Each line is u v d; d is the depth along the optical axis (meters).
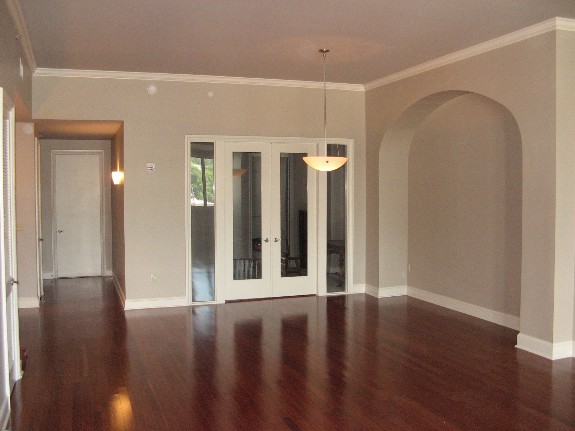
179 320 6.42
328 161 5.89
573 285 4.96
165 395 4.12
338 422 3.66
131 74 6.80
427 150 7.25
